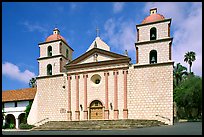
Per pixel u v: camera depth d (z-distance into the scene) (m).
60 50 41.91
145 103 34.28
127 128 25.50
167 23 35.22
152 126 29.00
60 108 39.12
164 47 34.72
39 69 42.50
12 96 48.53
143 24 36.50
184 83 49.09
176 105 48.38
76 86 38.88
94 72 38.09
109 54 37.72
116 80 36.50
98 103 37.25
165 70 33.97
